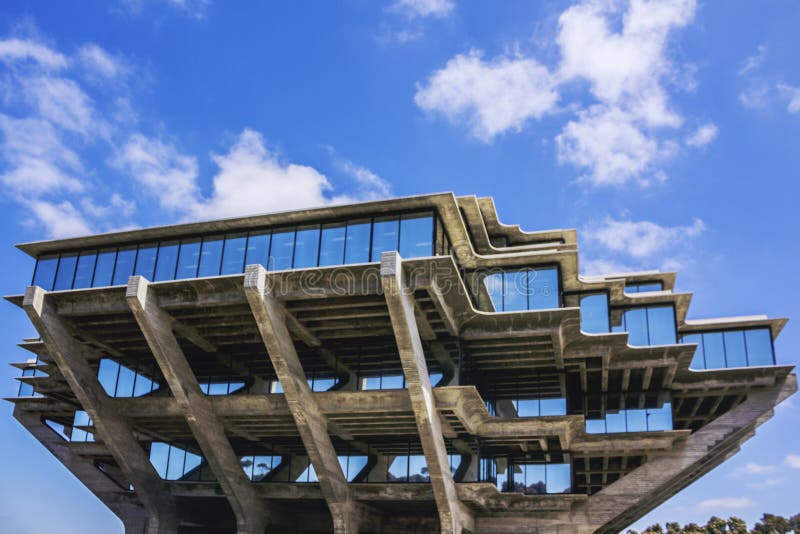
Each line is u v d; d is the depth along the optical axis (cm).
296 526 4072
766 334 4097
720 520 8169
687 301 4003
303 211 3159
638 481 3669
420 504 3725
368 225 3136
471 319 3180
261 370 3662
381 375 3253
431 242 3031
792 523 8100
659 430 3697
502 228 4203
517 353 3400
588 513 3631
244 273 3023
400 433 3478
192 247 3347
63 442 4247
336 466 3328
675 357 3566
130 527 4075
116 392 3603
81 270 3469
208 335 3356
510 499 3538
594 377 3853
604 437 3681
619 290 3903
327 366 3375
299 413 3058
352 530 3431
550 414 3488
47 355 3809
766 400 3819
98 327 3416
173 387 3181
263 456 3794
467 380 3309
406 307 2773
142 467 3628
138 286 2986
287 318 3062
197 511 4003
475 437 3434
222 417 3412
